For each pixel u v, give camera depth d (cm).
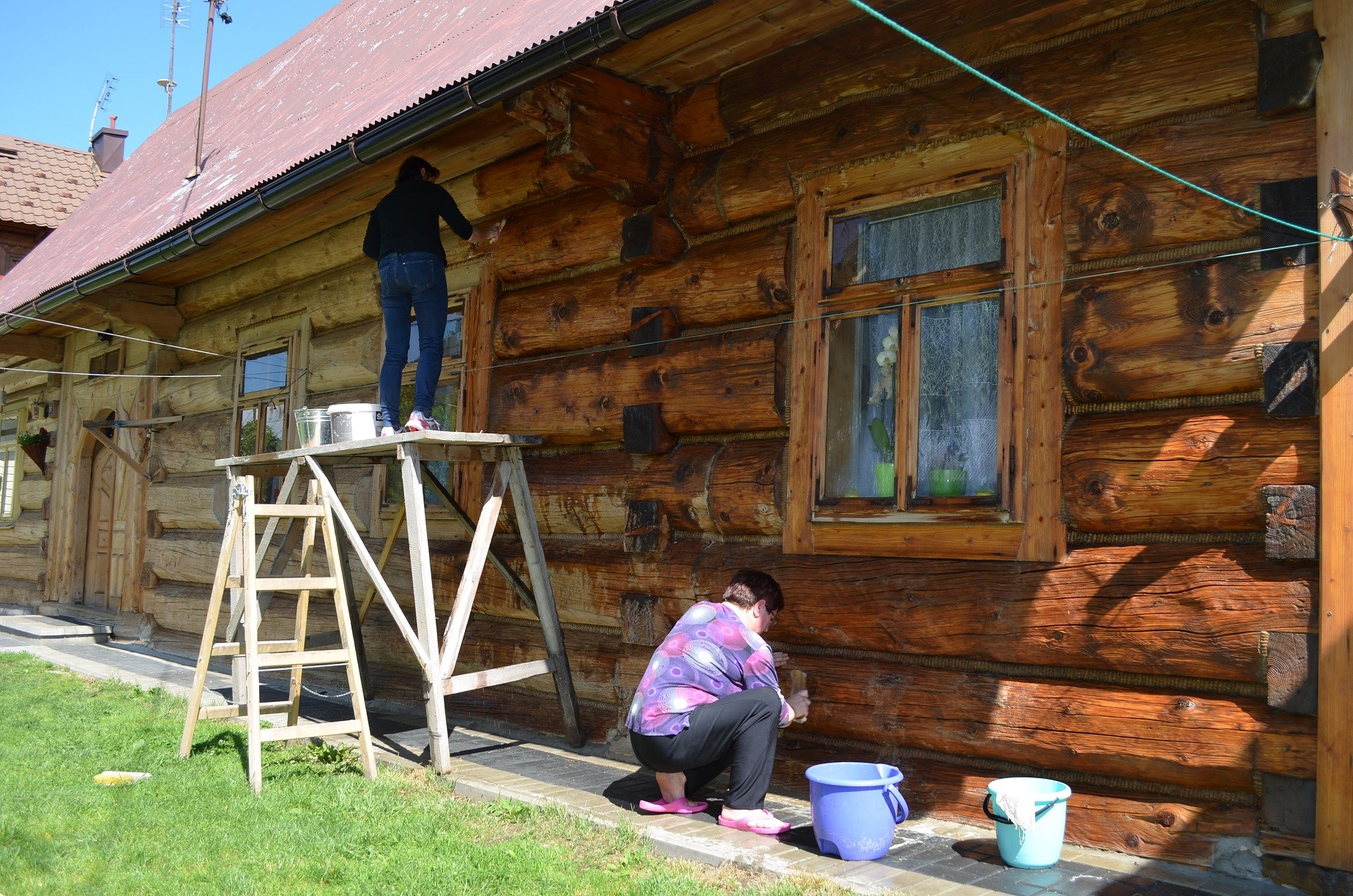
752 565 527
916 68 493
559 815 453
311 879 386
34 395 1468
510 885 374
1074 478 423
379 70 851
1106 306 420
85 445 1297
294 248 890
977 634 443
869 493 496
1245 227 392
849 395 507
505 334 680
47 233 1812
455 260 740
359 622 735
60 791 492
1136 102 420
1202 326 395
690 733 436
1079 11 443
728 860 396
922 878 373
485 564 678
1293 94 378
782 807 469
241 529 580
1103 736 404
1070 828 413
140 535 1144
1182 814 387
